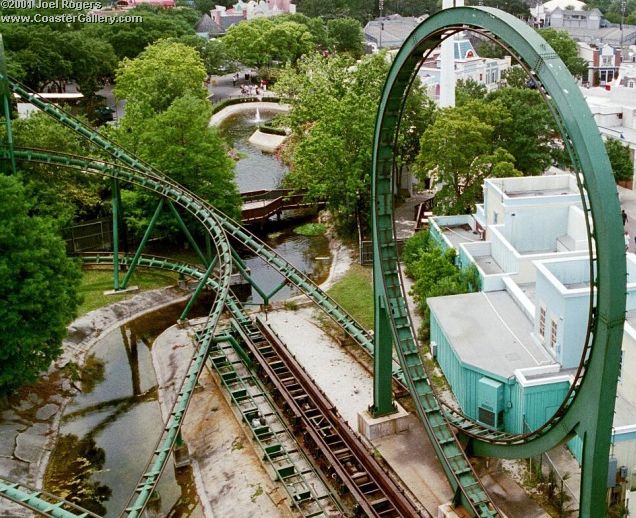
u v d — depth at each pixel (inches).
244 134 4945.9
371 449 1584.6
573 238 2222.0
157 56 4517.7
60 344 1866.4
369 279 2536.9
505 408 1612.9
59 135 2731.3
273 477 1547.7
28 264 1742.1
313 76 3769.7
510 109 3248.0
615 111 3833.7
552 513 1369.3
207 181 2866.6
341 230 3058.6
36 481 1608.0
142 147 2851.9
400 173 3400.6
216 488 1560.0
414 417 1660.9
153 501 1535.4
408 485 1476.4
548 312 1673.2
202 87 4579.2
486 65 5073.8
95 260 2721.5
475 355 1699.1
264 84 6314.0
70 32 5073.8
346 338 2098.9
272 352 2006.6
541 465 1455.5
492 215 2385.6
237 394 1839.3
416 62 1327.5
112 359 2156.7
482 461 1517.0
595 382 1004.6
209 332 1861.5
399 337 1477.6
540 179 2465.6
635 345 1480.1
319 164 2997.0
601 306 970.7
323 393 1750.7
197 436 1747.0
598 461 1029.2
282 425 1727.4
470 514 1309.1
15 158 2439.7
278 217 3321.9
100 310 2391.7
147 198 2805.1
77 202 2952.8
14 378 1747.0
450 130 2684.5
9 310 1696.6
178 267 2551.7
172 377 2016.5
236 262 2345.0
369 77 3474.4
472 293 2025.1
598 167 937.5
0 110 2632.9
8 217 1776.6
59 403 1909.4
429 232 2637.8
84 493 1587.1
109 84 6038.4
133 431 1804.9
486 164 2758.4
